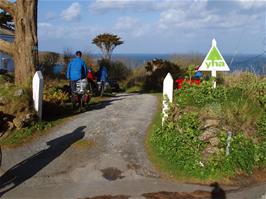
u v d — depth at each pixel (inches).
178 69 810.2
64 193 202.5
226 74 410.3
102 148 265.0
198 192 208.5
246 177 230.7
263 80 347.6
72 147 266.4
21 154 255.4
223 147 235.9
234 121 261.4
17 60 345.1
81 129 304.5
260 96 311.6
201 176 223.3
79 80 370.3
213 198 202.5
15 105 293.4
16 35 345.1
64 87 417.4
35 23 347.6
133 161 244.2
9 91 301.6
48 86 414.6
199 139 241.4
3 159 245.9
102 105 409.4
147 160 245.8
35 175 223.8
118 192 205.5
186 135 243.4
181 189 211.0
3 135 280.5
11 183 213.2
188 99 282.4
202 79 315.6
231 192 210.8
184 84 297.7
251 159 243.3
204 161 231.5
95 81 510.9
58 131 300.2
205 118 253.8
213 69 299.1
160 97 502.9
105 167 236.2
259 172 241.6
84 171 230.5
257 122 275.9
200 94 283.9
